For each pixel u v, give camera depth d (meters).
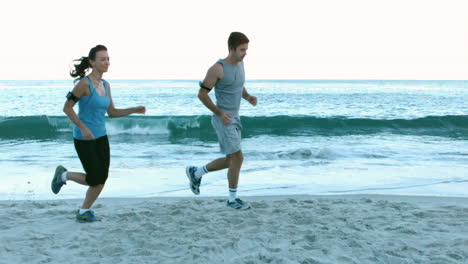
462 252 2.96
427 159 8.53
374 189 5.64
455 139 12.98
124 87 52.75
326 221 3.77
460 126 16.31
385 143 11.77
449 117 16.42
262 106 24.59
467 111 21.30
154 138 14.03
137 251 3.02
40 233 3.47
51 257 2.91
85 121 3.68
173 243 3.20
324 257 2.89
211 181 6.17
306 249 3.06
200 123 16.39
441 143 11.70
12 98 30.12
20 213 4.12
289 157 8.71
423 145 11.13
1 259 2.86
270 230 3.52
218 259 2.86
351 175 6.71
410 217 3.91
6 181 6.24
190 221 3.82
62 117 16.38
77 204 4.61
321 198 4.88
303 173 6.89
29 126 16.16
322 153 9.03
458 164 7.88
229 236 3.35
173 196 5.23
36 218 3.97
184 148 10.92
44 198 5.18
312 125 16.45
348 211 4.13
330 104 25.83
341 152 9.19
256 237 3.32
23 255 2.94
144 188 5.76
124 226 3.67
